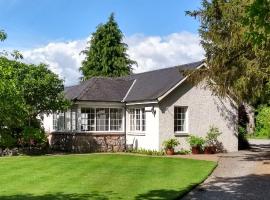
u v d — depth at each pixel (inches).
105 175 620.4
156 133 989.2
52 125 1190.9
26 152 988.6
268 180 580.4
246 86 776.3
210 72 870.4
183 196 477.4
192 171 659.4
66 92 1189.1
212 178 605.6
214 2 818.8
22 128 960.9
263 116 1070.4
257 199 455.5
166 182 557.3
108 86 1135.6
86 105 1055.0
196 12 868.0
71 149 1053.2
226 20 778.8
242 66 780.6
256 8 267.6
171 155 954.7
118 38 2304.4
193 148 1001.5
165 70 1135.0
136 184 543.5
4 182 564.1
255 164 768.3
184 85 1022.4
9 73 355.3
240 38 733.9
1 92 346.6
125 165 738.8
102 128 1076.5
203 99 1046.4
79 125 1045.2
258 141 1508.4
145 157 889.5
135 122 1068.5
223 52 802.2
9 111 354.9
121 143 1087.0
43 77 970.7
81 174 631.2
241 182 565.9
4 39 362.6
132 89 1146.7
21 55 381.1
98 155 939.3
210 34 829.8
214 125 1055.6
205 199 459.2
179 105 1015.6
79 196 469.4
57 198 459.2
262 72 716.7
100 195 474.6
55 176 613.0
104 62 2249.0
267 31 276.5
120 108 1098.7
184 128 1027.9
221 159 860.0
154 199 453.1
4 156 930.1
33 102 972.6
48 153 1008.9
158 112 987.3
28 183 554.9
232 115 1081.4
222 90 864.3
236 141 1079.6
